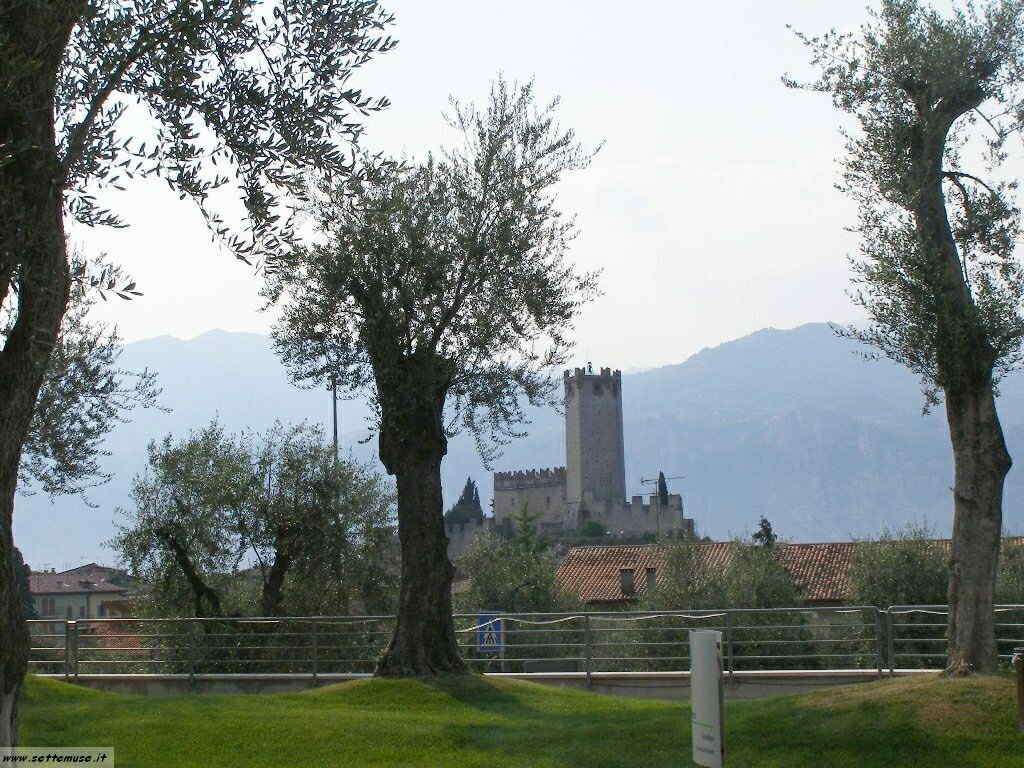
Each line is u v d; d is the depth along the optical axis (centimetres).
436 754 1433
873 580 3872
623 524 13712
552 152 2027
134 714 1644
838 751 1270
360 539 3247
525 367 2012
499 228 1953
